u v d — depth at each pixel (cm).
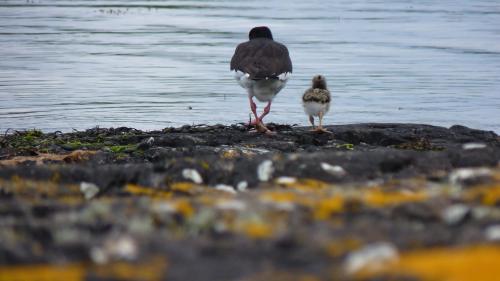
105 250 624
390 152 1144
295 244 632
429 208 754
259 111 2752
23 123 2520
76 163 1380
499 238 629
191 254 618
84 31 5731
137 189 1016
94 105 2855
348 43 5028
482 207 741
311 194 884
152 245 637
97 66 3891
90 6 8319
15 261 612
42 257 618
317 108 1692
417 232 668
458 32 5809
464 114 2747
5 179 1067
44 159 1455
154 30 5912
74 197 982
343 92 3180
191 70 3778
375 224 701
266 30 1955
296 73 3662
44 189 1008
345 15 7356
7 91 3119
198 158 1126
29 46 4700
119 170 1074
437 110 2814
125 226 705
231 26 6256
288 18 7012
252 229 684
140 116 2661
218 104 2888
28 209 805
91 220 725
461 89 3278
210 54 4444
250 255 615
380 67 3919
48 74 3581
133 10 7944
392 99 3030
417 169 1092
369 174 1076
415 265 573
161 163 1117
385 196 846
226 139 1636
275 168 1076
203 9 8138
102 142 1731
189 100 2969
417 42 5138
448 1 9219
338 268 576
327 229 682
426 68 3894
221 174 1070
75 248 634
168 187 1031
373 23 6544
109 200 905
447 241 633
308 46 4831
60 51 4494
